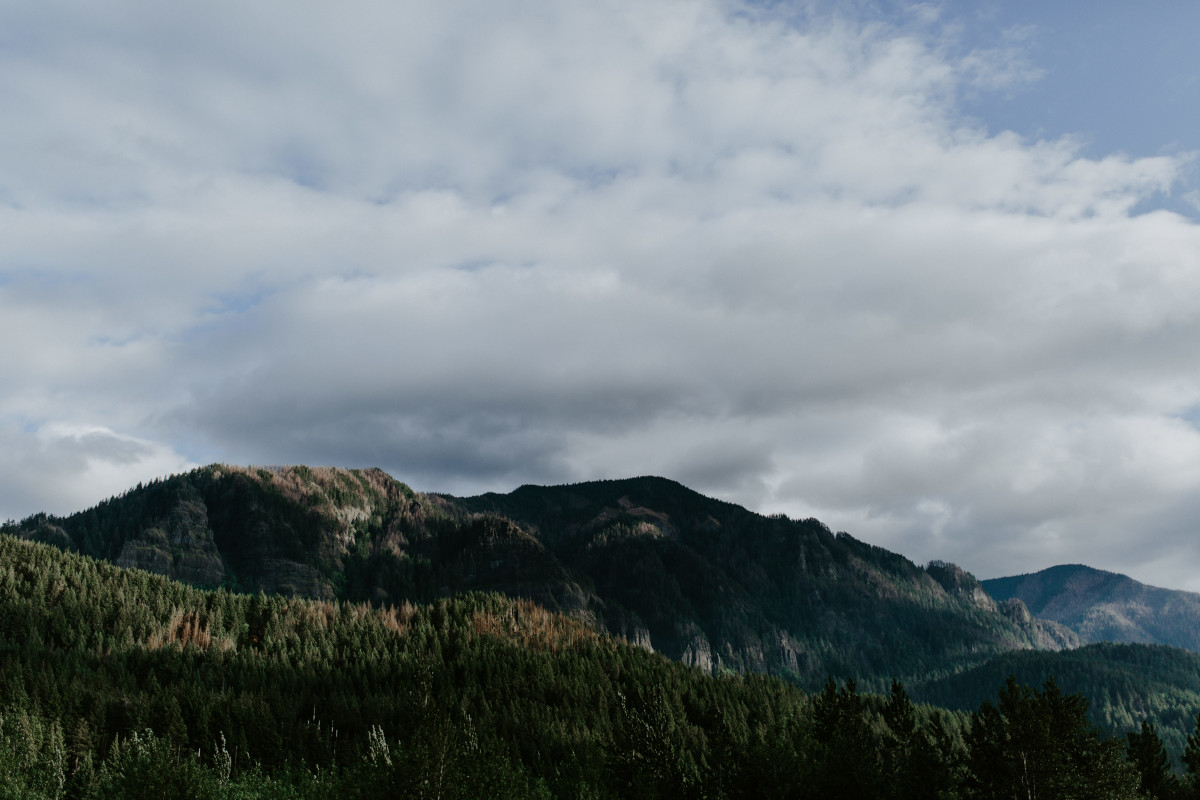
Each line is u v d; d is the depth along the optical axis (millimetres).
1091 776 87125
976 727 89875
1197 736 124688
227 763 156125
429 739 80562
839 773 82812
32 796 134875
